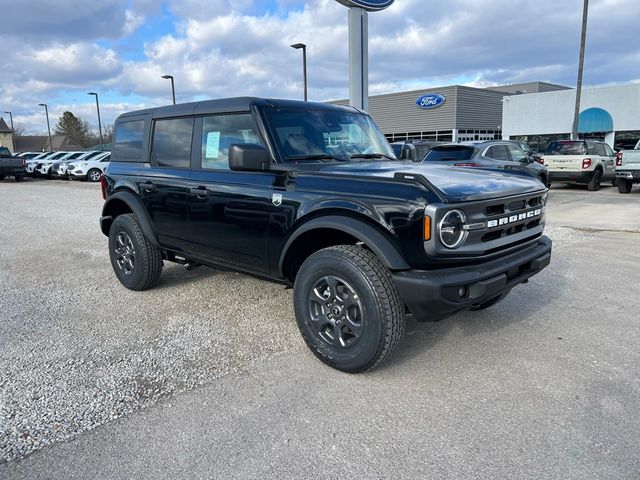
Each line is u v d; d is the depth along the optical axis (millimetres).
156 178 4695
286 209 3531
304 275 3430
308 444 2580
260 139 3807
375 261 3135
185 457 2482
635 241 7613
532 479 2295
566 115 31734
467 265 3107
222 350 3736
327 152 4039
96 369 3422
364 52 13352
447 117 42125
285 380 3262
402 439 2615
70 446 2568
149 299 4969
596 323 4223
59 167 25406
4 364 3502
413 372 3355
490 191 3207
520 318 4348
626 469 2348
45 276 5934
